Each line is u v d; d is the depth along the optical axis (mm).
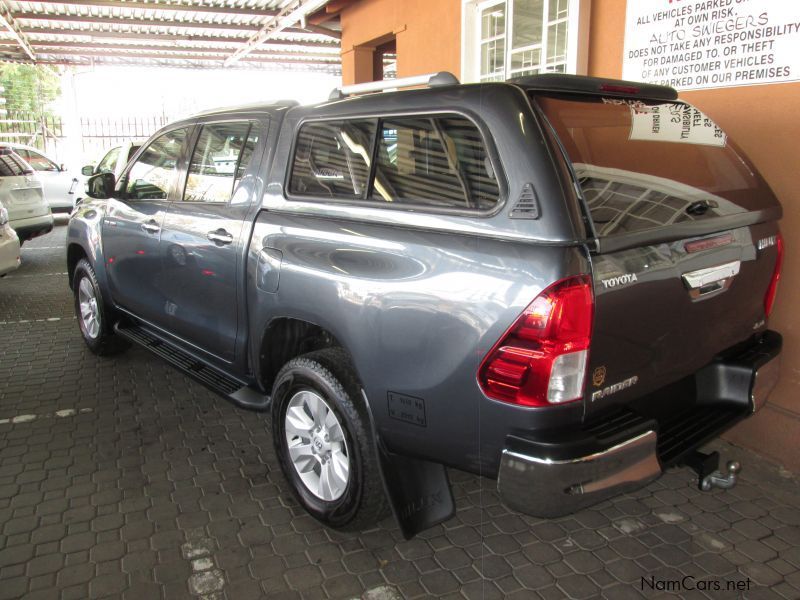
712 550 2840
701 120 2969
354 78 8781
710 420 2727
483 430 2225
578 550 2855
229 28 12609
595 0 4449
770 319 3574
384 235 2551
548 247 2082
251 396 3420
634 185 2406
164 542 2906
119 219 4391
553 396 2080
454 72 6293
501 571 2721
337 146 2883
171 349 4223
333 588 2621
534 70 5305
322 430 2900
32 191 9516
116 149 10391
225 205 3441
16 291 7566
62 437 3895
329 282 2686
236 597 2568
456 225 2324
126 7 10844
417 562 2781
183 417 4180
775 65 3379
